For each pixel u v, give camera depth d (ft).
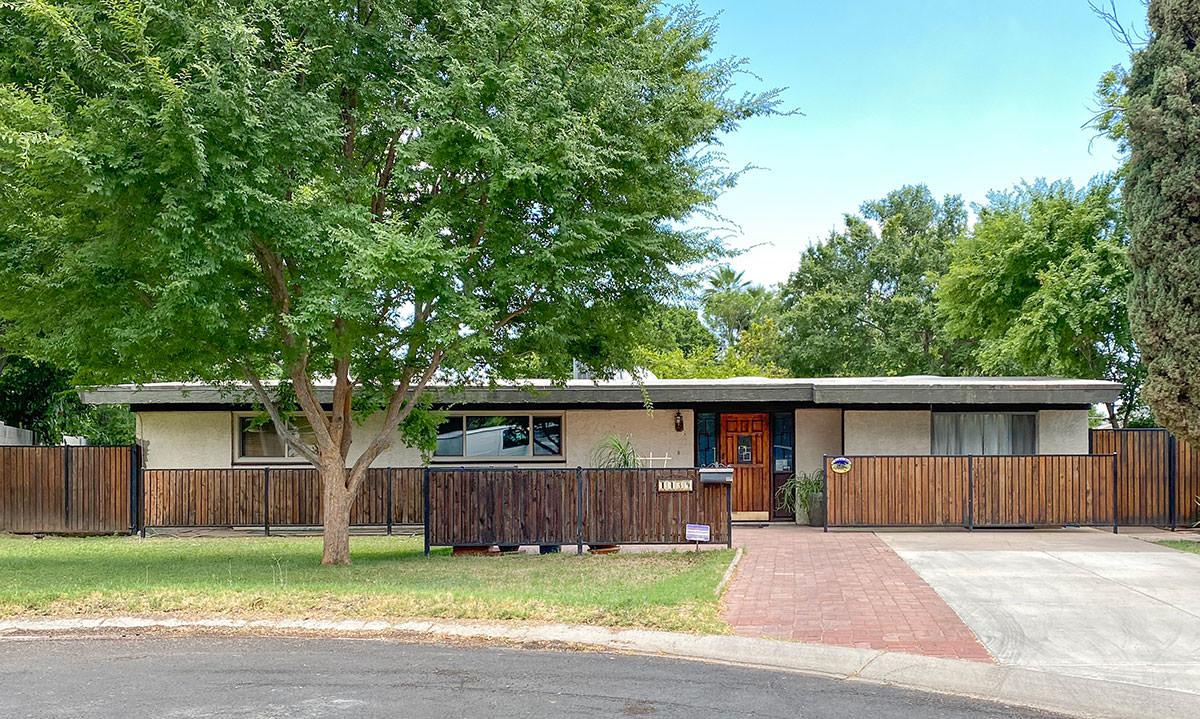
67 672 23.18
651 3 43.34
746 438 63.82
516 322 43.37
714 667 24.06
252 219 33.60
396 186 40.19
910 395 57.26
